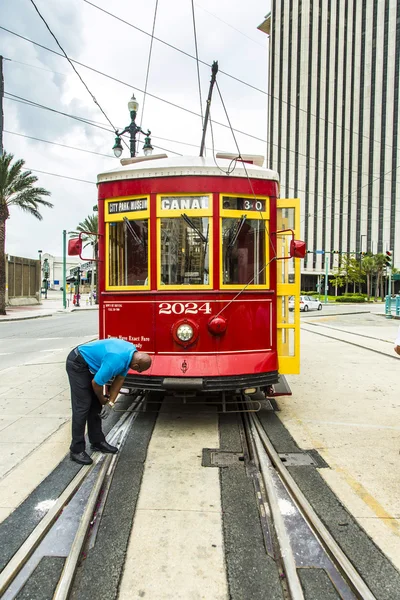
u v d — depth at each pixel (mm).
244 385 4914
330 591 2443
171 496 3512
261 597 2402
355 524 3092
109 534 2986
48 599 2373
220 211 5023
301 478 3812
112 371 3891
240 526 3088
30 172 24969
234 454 4371
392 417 5566
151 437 4848
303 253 4988
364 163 68312
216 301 5039
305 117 69250
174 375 4879
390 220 67812
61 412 5789
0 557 2715
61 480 3760
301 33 68125
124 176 5238
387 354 10477
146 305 5121
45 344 13039
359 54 66812
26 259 37500
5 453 4375
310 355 10406
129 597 2396
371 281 69438
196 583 2506
